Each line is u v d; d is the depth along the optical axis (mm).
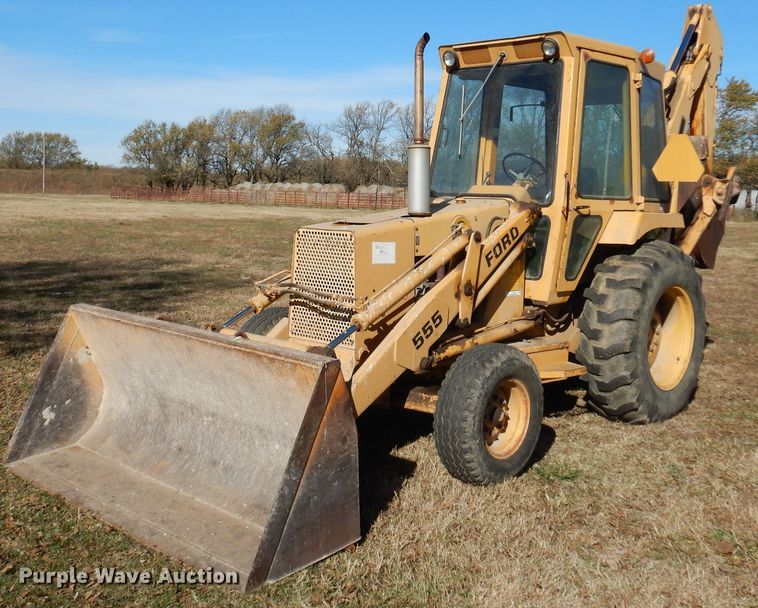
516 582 3482
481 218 4926
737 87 36375
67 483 4223
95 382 4840
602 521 4145
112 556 3680
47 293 11047
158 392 4473
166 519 3822
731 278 14305
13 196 64500
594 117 5379
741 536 4008
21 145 94938
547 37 5062
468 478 4336
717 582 3566
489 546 3824
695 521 4148
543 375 5129
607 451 5137
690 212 7012
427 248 4652
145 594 3379
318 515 3525
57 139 96062
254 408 3943
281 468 3854
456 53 5582
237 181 76938
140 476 4285
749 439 5406
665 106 6625
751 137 36812
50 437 4617
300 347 4504
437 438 4348
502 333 5000
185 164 75250
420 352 4383
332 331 4492
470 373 4297
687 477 4730
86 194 79375
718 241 7488
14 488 4305
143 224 28531
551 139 5172
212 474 4082
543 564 3674
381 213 5062
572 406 6098
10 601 3314
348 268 4375
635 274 5348
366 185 68312
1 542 3768
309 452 3461
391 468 4707
